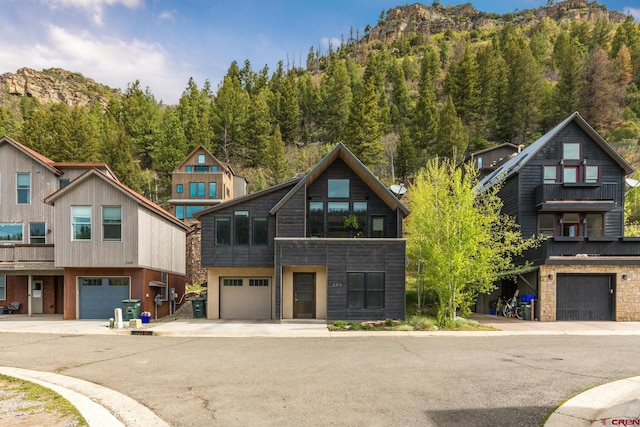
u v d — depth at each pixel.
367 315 20.14
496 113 70.62
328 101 82.38
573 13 194.12
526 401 7.21
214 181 49.41
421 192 22.84
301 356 11.76
